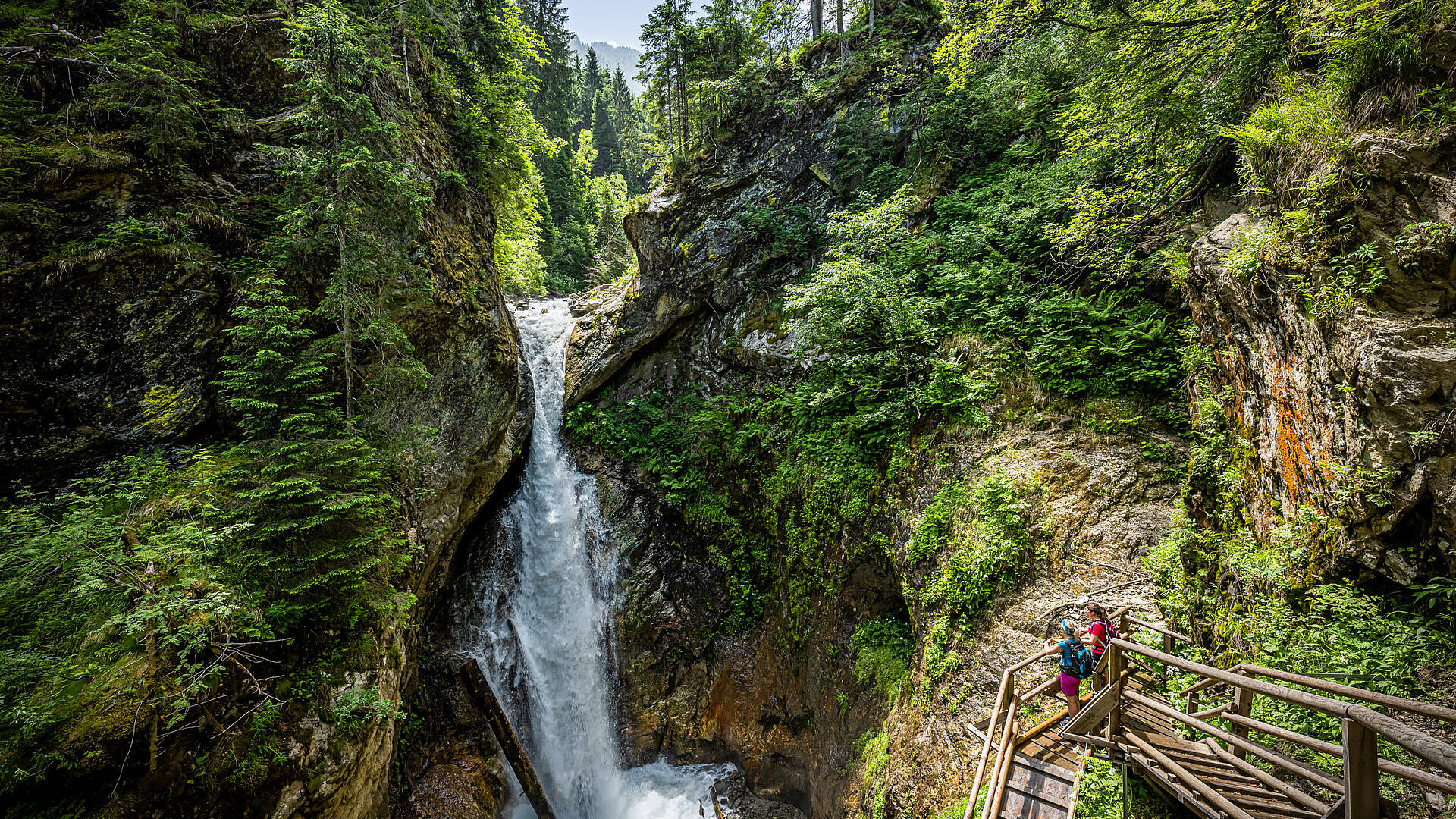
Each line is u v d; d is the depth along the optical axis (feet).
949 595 34.94
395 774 43.65
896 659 41.96
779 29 85.87
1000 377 42.22
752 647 56.03
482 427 51.52
